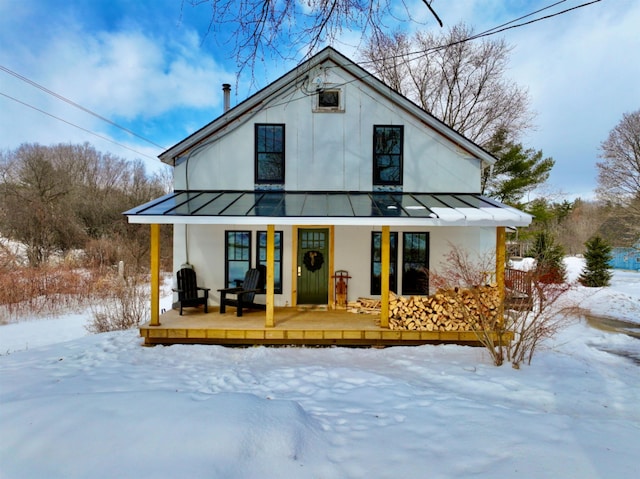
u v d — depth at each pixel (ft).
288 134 31.48
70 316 42.57
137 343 25.68
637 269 94.79
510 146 73.87
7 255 64.85
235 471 9.02
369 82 31.42
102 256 73.05
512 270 39.81
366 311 29.43
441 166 31.81
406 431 12.14
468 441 11.39
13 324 38.91
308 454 10.21
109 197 99.40
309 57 15.31
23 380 17.93
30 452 9.29
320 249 31.86
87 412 11.25
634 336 32.50
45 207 79.92
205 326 24.91
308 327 24.89
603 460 10.15
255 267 31.71
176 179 31.35
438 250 31.71
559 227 125.80
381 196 30.45
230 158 31.50
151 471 8.68
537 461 10.08
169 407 11.78
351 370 19.80
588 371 20.95
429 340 25.32
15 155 105.50
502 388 17.76
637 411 15.43
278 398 15.69
